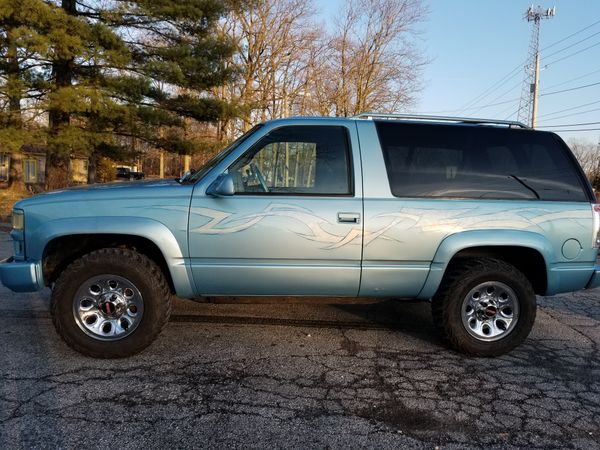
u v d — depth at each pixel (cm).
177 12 1409
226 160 366
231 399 305
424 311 512
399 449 257
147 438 259
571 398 322
